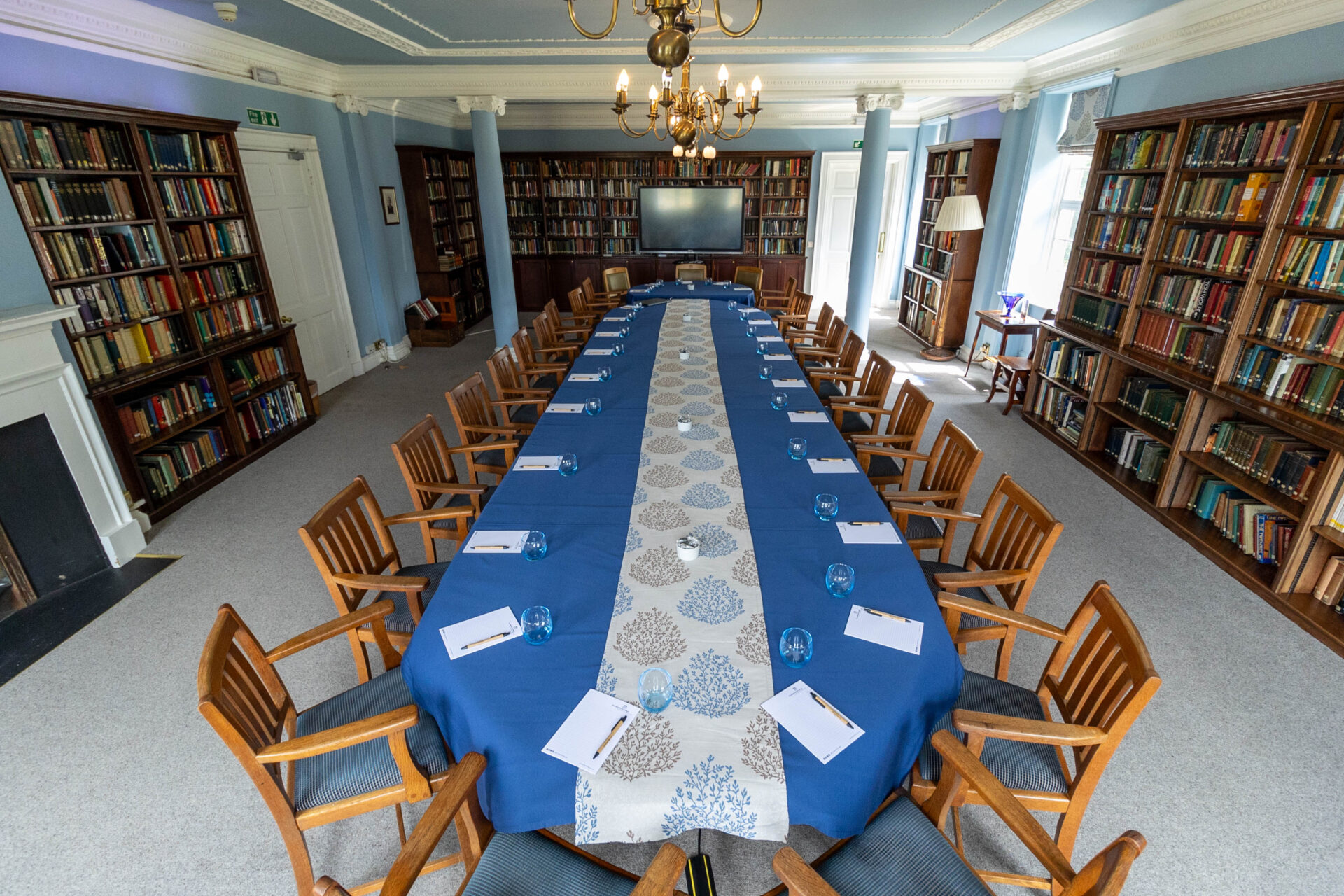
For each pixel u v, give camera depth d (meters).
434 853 1.79
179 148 3.81
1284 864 1.75
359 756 1.56
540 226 8.92
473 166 8.65
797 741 1.29
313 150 5.42
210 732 2.21
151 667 2.49
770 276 9.12
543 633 1.54
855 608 1.66
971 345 6.53
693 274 7.76
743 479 2.37
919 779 1.53
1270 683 2.38
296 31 4.21
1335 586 2.67
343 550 1.99
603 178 8.70
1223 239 3.30
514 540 1.96
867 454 3.00
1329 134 2.69
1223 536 3.24
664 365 3.92
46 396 2.83
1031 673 2.43
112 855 1.79
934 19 4.12
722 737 1.30
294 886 1.71
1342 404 2.71
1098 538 3.36
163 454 3.67
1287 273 2.93
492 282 6.40
